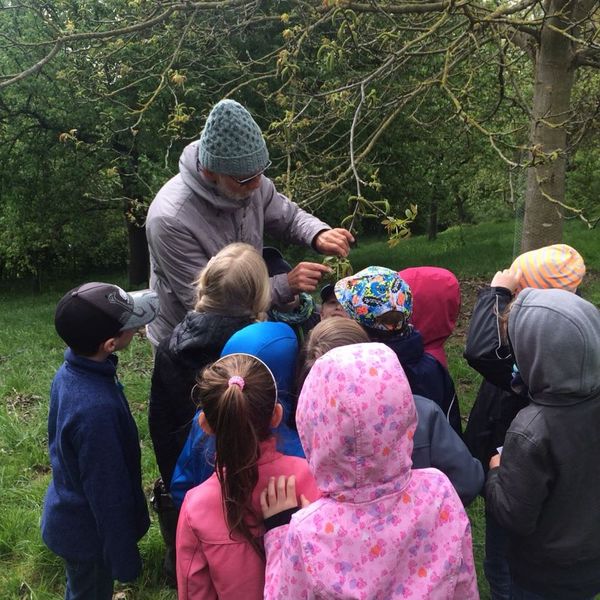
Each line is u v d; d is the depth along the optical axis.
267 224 2.76
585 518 1.75
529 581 1.87
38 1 5.23
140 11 5.17
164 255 2.42
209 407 1.63
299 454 1.84
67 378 2.08
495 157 9.74
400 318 2.02
